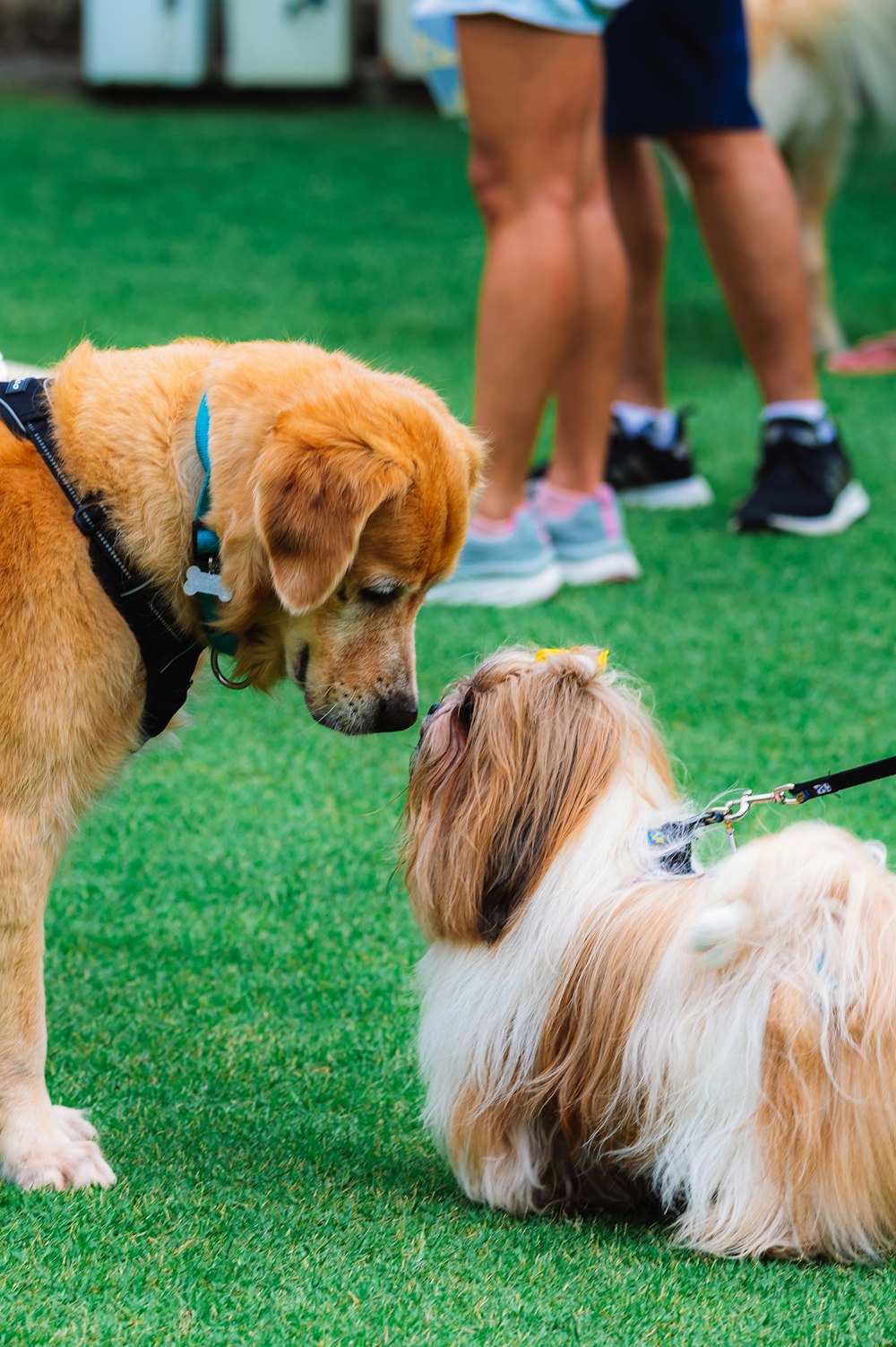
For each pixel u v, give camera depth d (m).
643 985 2.74
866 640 6.11
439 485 3.10
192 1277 2.62
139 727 3.13
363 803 4.85
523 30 5.68
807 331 7.27
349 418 2.98
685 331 11.51
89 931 4.04
